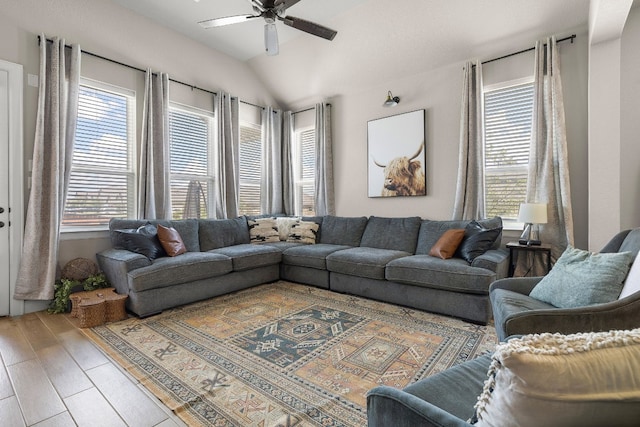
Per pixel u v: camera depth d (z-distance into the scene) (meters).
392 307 3.12
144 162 3.72
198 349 2.24
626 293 1.49
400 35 3.79
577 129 3.12
